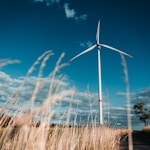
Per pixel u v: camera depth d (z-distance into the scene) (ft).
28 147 12.57
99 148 32.12
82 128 28.81
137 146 57.00
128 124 8.82
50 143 18.04
